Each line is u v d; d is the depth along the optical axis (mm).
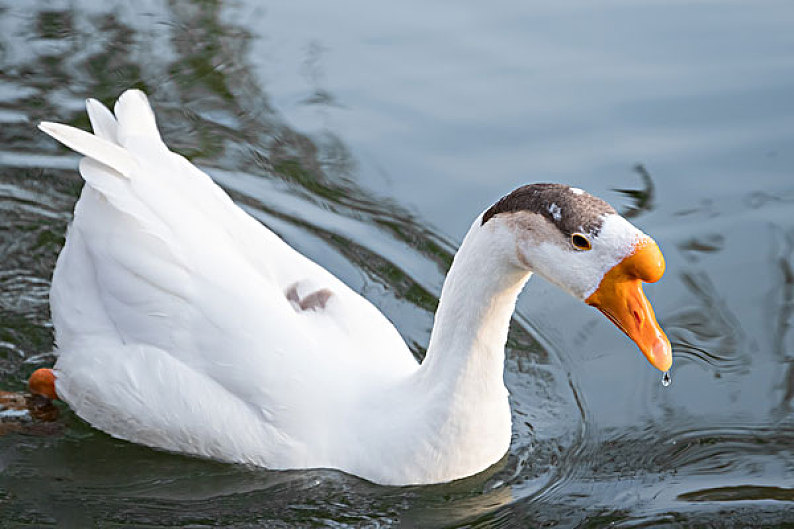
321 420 9914
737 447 10664
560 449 10680
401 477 9844
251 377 9836
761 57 15734
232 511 9797
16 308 12328
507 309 9164
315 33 16281
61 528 9586
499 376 9609
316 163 14102
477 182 13773
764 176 13859
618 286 8305
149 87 15211
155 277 10008
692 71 15531
